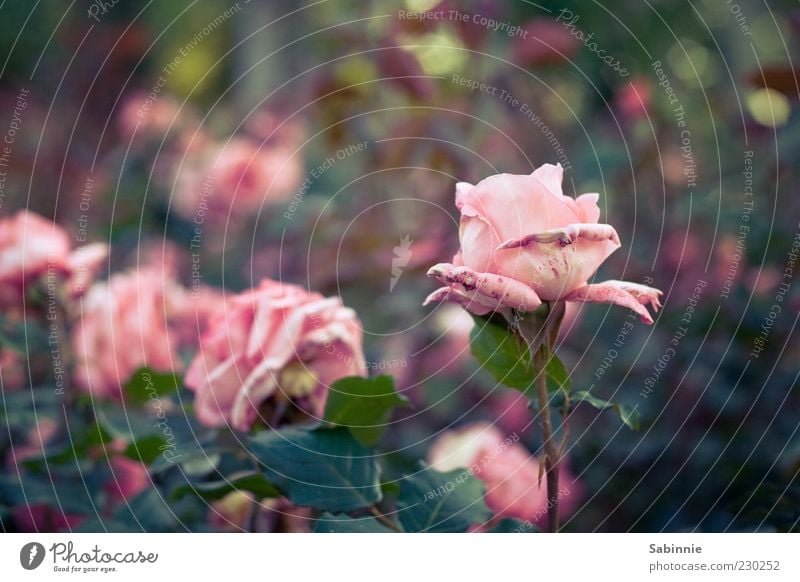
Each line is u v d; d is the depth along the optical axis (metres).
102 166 1.73
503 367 0.72
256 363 0.78
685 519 1.00
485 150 1.38
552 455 0.71
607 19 1.63
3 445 0.94
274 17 1.91
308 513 0.80
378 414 0.76
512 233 0.69
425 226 1.31
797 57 1.35
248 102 1.97
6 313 0.94
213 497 0.77
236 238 1.56
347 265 1.29
